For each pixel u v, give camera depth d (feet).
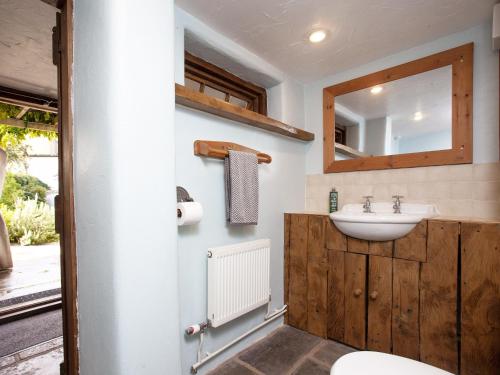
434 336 4.58
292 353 5.32
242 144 5.54
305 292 6.21
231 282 4.88
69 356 3.31
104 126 2.65
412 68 5.70
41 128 10.44
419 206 5.52
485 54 4.95
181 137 4.39
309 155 7.39
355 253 5.44
